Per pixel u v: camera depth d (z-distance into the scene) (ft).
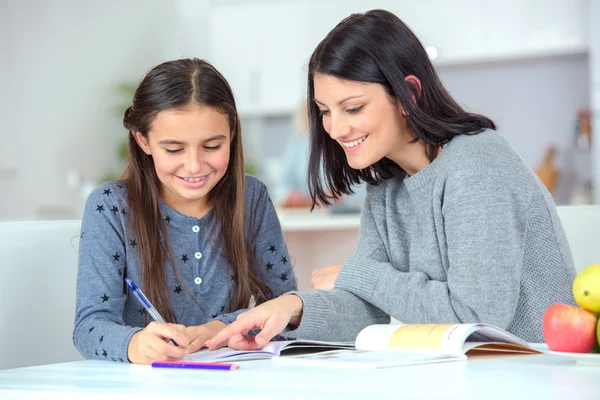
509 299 4.56
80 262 4.99
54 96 16.29
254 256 5.73
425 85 4.84
